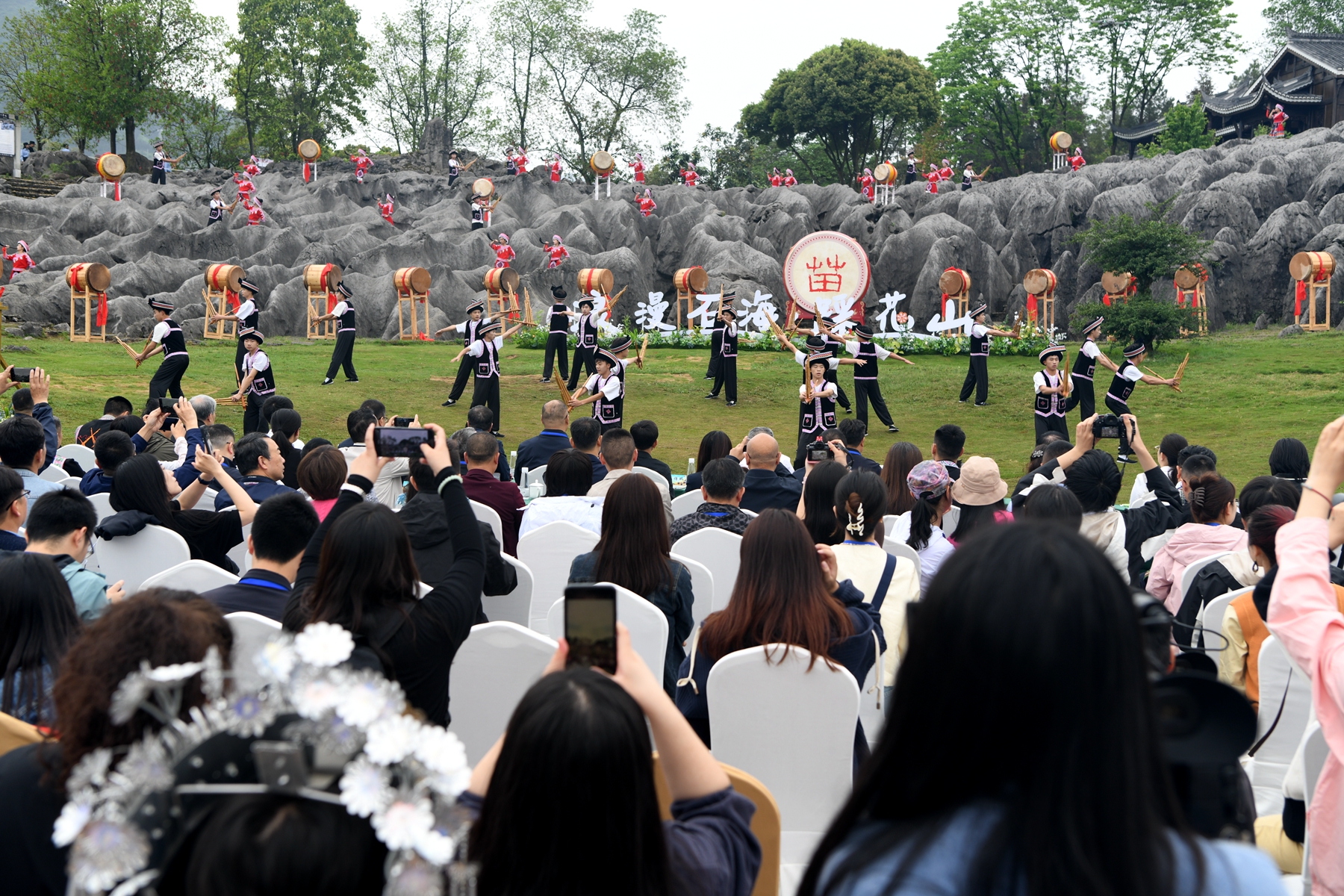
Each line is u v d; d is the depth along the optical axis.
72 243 30.89
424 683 3.01
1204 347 22.62
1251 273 29.06
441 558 4.29
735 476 5.74
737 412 18.28
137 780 1.27
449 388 18.95
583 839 1.47
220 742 1.31
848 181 57.22
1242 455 14.55
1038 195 32.94
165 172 39.19
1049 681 1.10
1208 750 1.41
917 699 1.19
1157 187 31.97
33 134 60.12
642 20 55.66
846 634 3.46
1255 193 29.94
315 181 39.44
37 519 3.82
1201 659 2.32
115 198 33.62
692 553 5.63
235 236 31.88
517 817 1.49
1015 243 33.06
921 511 5.19
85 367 18.53
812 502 4.77
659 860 1.55
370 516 2.97
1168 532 6.17
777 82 54.88
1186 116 46.78
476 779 1.87
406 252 31.92
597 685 1.53
